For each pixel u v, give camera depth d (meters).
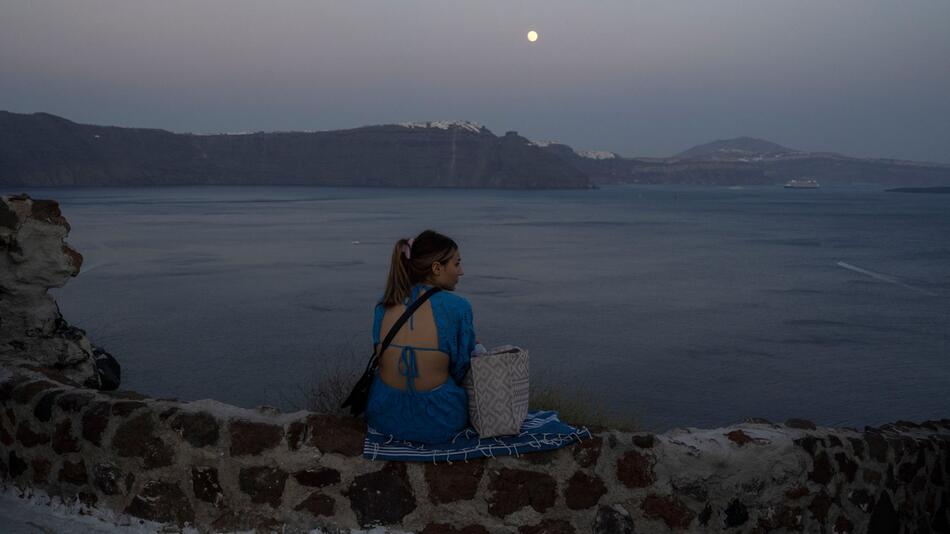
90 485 3.98
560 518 3.61
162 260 74.88
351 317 41.66
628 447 3.64
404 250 3.70
